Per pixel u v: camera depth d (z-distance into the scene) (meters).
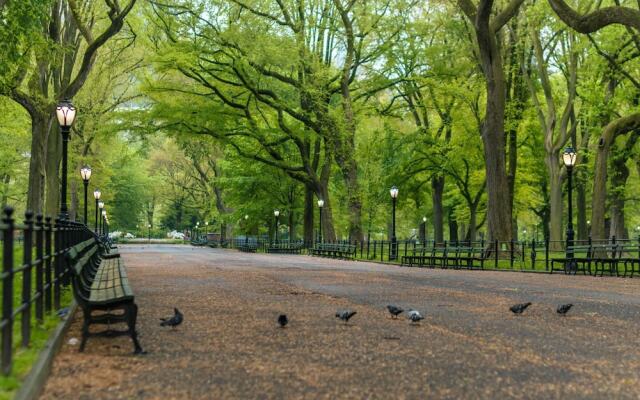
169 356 7.13
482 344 8.01
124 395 5.45
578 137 49.06
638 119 29.03
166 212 116.75
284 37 40.34
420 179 54.56
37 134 31.83
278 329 9.08
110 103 48.38
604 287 17.25
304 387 5.78
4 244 5.68
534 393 5.63
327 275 21.34
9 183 68.06
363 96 47.56
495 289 16.25
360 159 51.41
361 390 5.69
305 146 46.91
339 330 9.04
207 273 21.72
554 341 8.31
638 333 9.09
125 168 93.44
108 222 84.25
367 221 65.88
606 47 36.06
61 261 11.04
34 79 31.34
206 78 43.59
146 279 18.72
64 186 17.09
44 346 6.64
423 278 20.41
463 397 5.48
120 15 31.44
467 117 46.38
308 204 54.53
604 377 6.28
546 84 39.16
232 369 6.50
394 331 9.00
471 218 51.03
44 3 22.36
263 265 28.44
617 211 46.31
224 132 43.94
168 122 42.28
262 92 43.34
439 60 42.38
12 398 4.55
